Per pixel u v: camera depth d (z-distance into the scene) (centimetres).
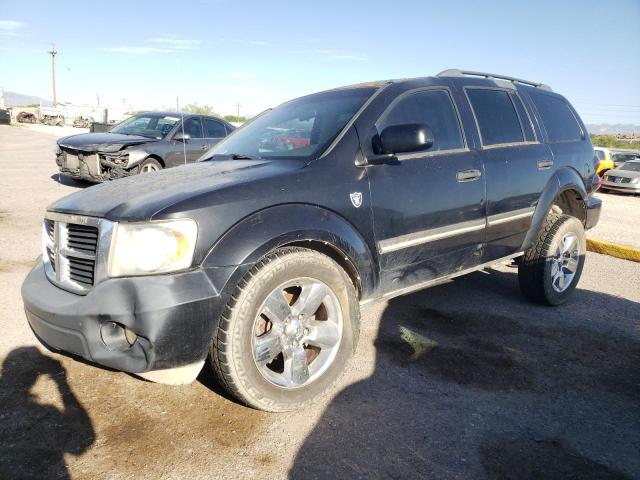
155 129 1014
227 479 221
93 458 231
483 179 375
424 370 327
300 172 286
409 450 243
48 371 306
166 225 237
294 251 268
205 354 245
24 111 5138
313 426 261
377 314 423
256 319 254
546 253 433
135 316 230
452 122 375
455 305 451
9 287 442
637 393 305
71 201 281
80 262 258
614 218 1012
